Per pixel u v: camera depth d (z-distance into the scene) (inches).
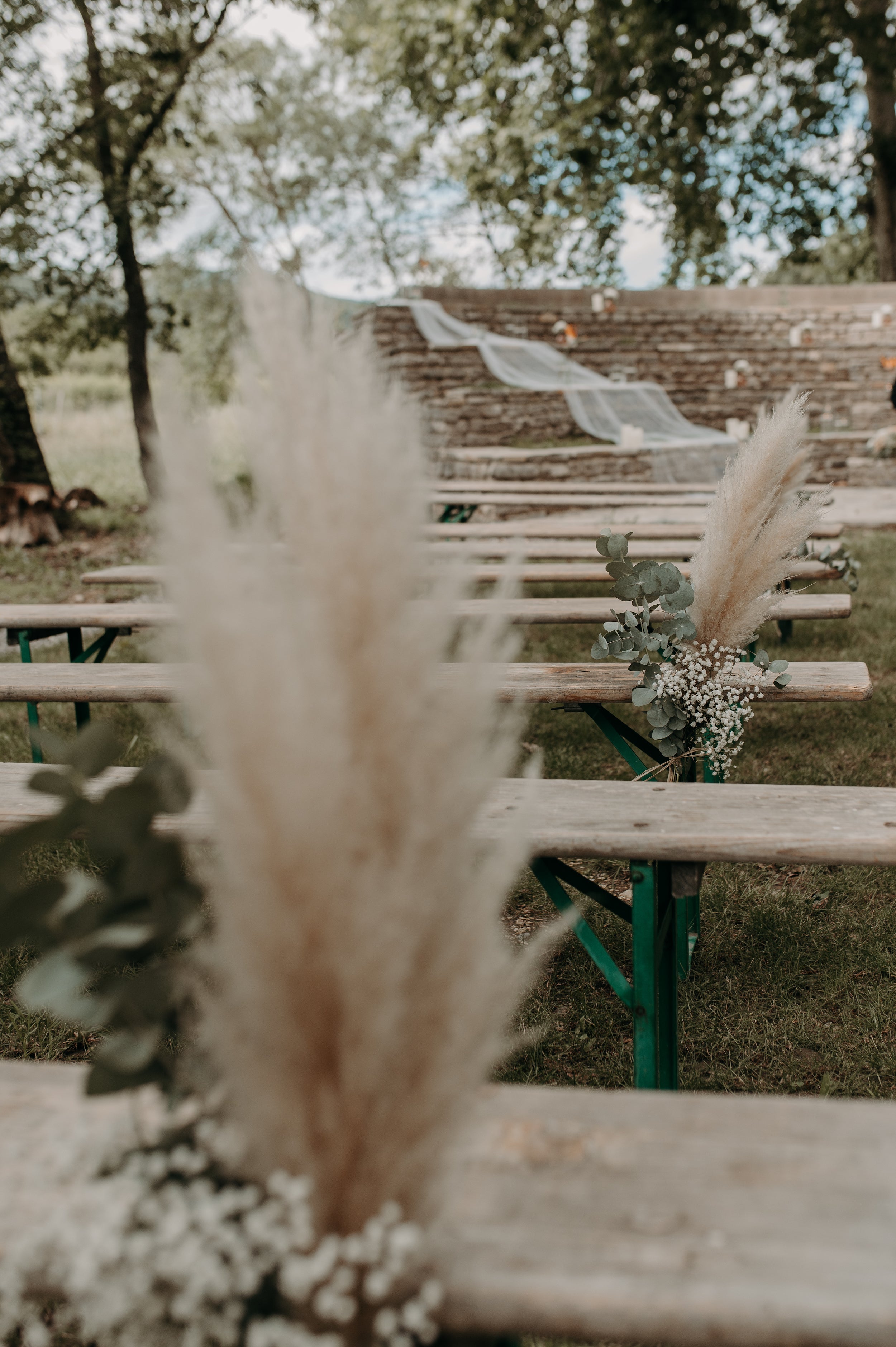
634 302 661.9
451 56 614.2
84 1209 33.3
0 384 434.9
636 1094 41.9
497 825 69.7
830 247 1157.7
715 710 88.9
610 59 590.2
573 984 98.4
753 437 90.1
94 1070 33.0
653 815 72.0
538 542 222.7
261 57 855.1
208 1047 31.3
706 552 91.6
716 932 106.7
